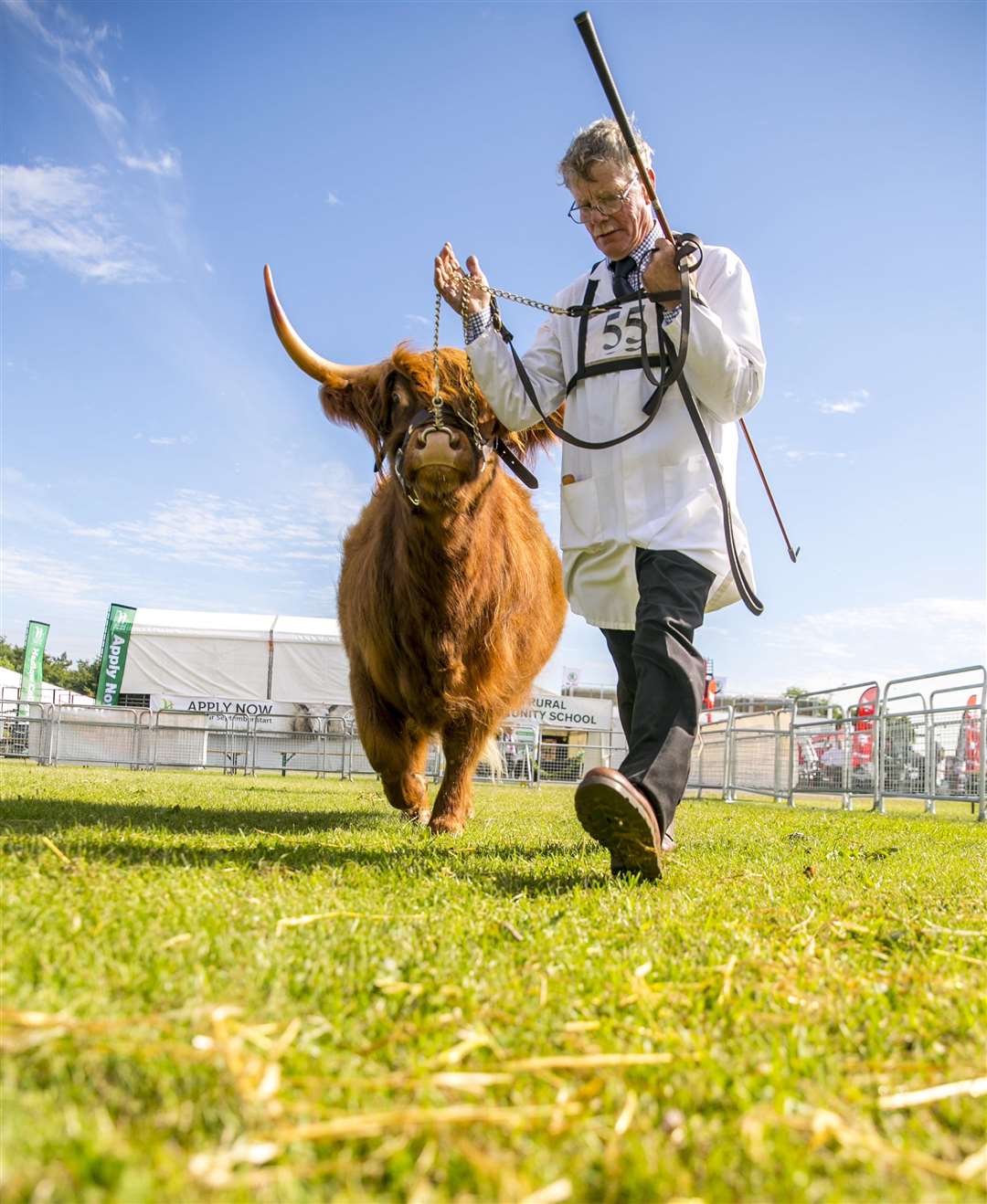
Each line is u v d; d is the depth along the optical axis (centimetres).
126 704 2552
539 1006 184
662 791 331
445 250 405
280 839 423
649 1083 149
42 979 176
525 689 571
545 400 410
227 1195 105
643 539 368
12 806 556
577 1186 115
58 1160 109
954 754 1141
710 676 1953
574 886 326
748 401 373
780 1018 185
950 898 334
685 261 353
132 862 324
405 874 339
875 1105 146
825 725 1431
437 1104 138
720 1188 117
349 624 568
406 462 454
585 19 315
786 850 501
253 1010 168
